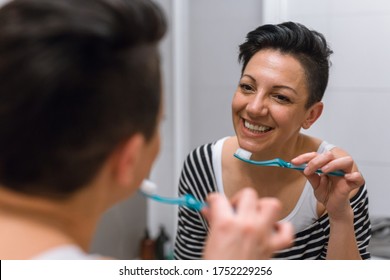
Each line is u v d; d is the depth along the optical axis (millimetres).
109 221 1607
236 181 853
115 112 307
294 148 848
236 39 1511
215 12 1524
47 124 292
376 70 1393
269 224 330
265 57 735
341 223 732
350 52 1411
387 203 1448
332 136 1480
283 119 737
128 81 311
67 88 289
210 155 879
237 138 803
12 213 317
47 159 301
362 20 1379
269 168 817
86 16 298
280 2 1416
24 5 300
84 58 293
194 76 1602
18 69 286
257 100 728
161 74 353
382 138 1423
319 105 805
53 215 322
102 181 334
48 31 290
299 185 818
